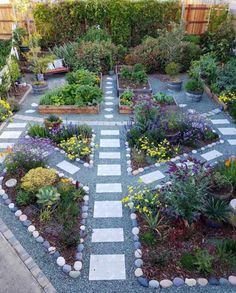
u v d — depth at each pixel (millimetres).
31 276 3146
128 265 3248
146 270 3152
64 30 11070
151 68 10086
